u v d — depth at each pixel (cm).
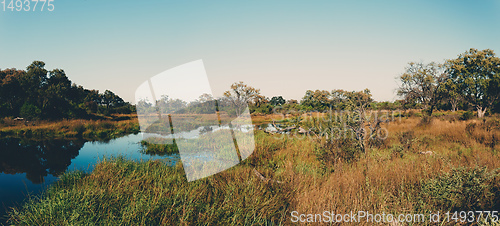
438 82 2966
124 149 1011
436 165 516
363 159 597
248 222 333
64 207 369
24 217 370
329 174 522
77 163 828
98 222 345
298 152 734
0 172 727
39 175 695
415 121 1714
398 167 506
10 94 2964
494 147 788
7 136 1594
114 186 458
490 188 378
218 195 411
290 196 400
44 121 2375
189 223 329
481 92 3400
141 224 322
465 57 3566
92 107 3856
